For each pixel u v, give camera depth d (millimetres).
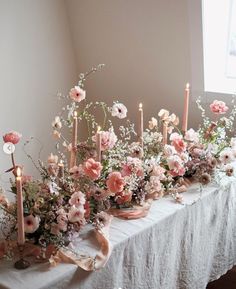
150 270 1552
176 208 1654
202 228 1826
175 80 2637
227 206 1984
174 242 1661
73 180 1504
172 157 1778
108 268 1343
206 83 2535
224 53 2607
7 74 2645
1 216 1430
